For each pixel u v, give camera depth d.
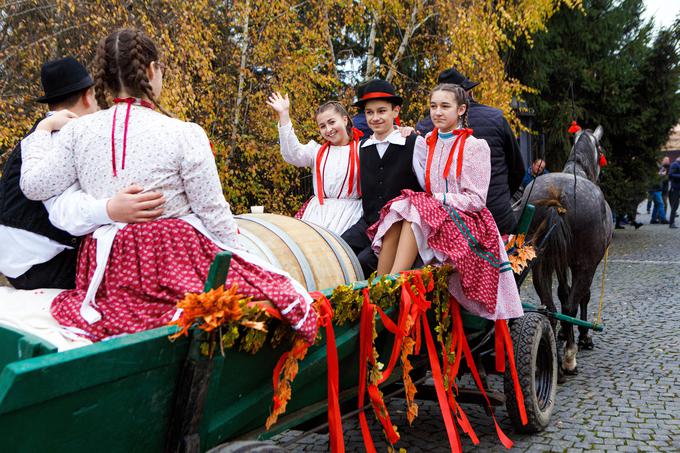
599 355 5.71
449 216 3.22
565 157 13.91
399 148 3.78
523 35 12.32
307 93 8.74
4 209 2.39
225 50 8.73
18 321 1.96
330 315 2.23
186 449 1.77
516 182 4.54
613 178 15.47
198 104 7.56
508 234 4.14
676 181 17.28
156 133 2.07
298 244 2.97
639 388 4.75
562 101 13.83
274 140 8.67
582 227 5.11
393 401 4.64
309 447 3.87
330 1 9.20
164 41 7.23
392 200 3.39
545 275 5.02
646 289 8.66
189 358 1.75
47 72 2.64
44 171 2.12
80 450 1.56
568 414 4.27
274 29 8.48
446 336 3.31
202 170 2.09
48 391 1.40
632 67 14.59
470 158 3.38
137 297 1.98
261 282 2.07
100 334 1.93
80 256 2.14
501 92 10.35
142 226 2.02
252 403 2.12
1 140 6.14
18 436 1.40
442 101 3.48
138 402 1.67
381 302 2.67
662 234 15.80
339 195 4.06
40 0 7.23
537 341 3.81
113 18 7.12
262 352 2.12
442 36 10.62
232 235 2.17
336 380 2.32
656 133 15.42
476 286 3.23
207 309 1.69
